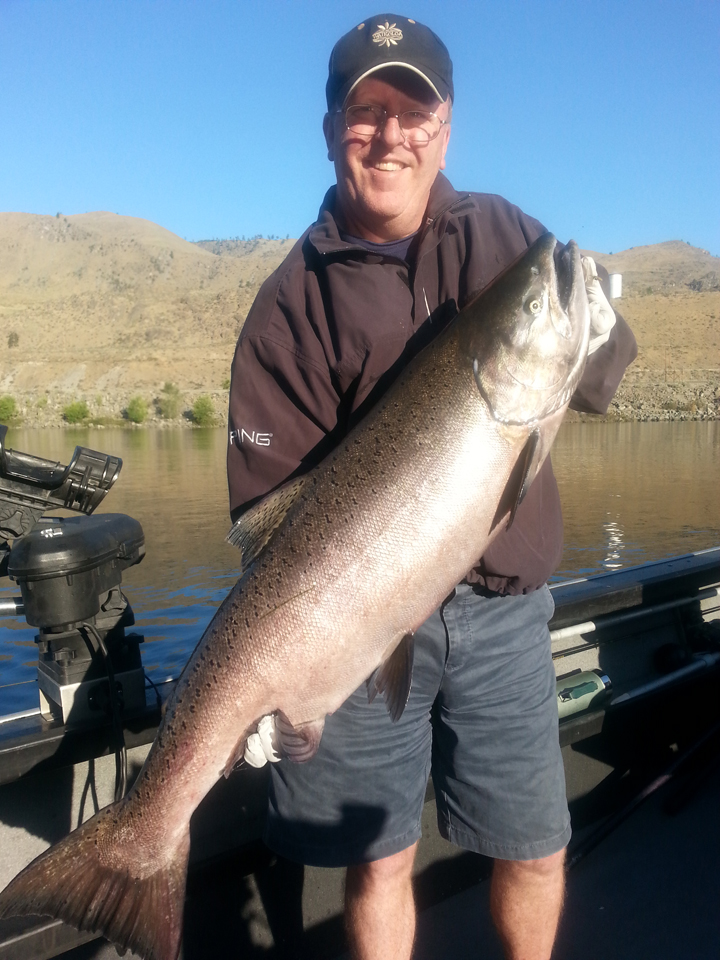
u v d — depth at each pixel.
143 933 1.95
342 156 2.02
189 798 2.00
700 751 3.59
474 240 2.13
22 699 5.07
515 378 1.98
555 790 2.16
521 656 2.15
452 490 1.95
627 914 2.73
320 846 2.13
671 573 3.76
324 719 1.99
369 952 2.12
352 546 1.95
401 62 1.91
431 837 2.90
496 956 2.57
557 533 2.22
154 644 7.90
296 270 2.15
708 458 27.77
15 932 2.27
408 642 1.98
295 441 2.17
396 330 2.07
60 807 2.55
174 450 36.31
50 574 2.30
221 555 12.58
